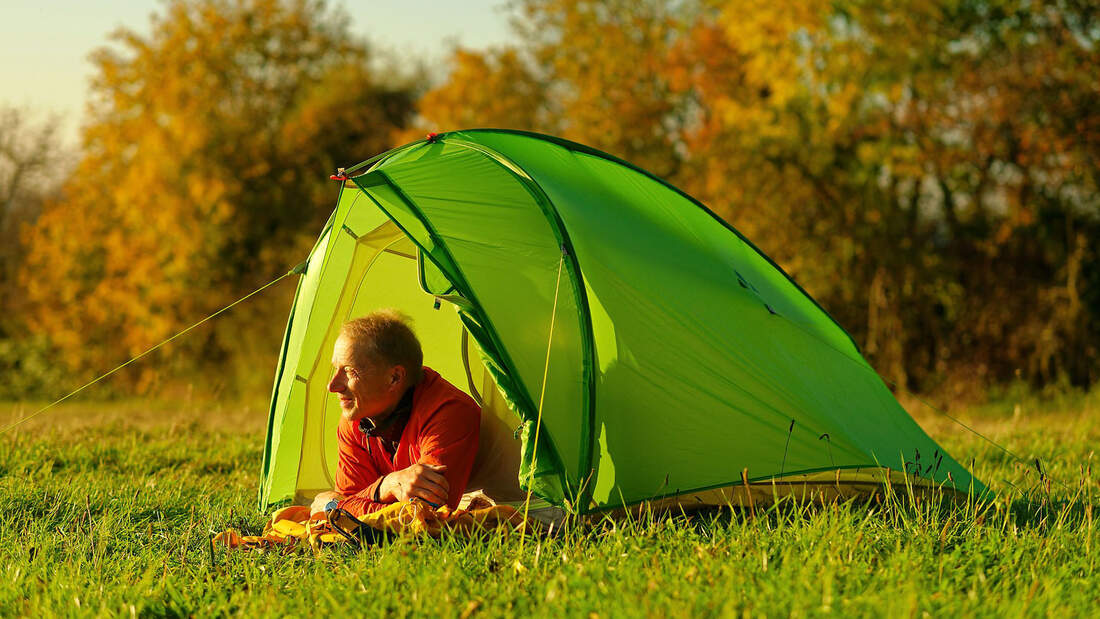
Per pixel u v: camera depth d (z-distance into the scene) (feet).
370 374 13.44
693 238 16.80
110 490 17.63
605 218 15.39
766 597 9.36
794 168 65.46
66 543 13.15
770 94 67.87
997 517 13.08
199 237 87.86
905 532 11.98
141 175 88.17
